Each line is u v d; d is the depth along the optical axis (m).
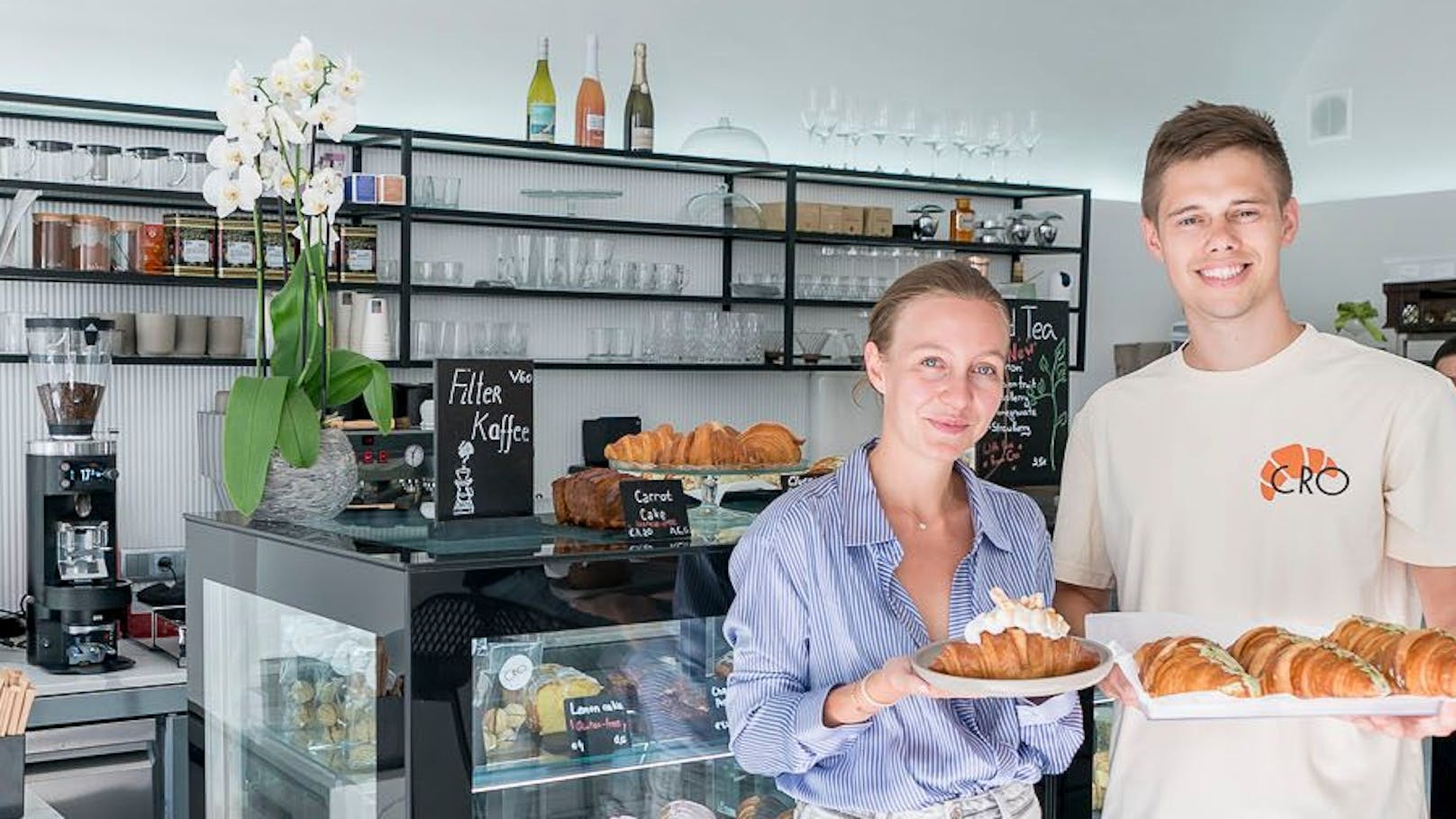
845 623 1.99
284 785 2.60
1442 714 1.89
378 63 5.75
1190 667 1.95
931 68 7.10
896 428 2.04
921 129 6.92
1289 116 8.22
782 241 6.53
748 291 6.39
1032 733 2.05
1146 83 7.75
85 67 5.18
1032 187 7.11
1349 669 1.90
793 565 2.00
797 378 6.86
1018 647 1.84
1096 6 7.45
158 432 5.33
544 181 6.16
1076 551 2.46
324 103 2.81
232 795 2.80
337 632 2.40
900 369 2.02
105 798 4.46
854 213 6.66
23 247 5.02
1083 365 7.34
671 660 2.47
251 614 2.69
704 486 2.87
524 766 2.33
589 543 2.46
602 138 5.97
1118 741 2.31
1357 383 2.16
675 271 6.12
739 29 6.57
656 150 6.45
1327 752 2.16
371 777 2.30
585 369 6.14
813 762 1.97
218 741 2.86
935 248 6.88
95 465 4.14
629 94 6.13
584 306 6.28
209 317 5.14
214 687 2.86
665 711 2.47
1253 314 2.19
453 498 2.51
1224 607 2.23
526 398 2.58
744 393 6.73
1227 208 2.12
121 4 5.22
